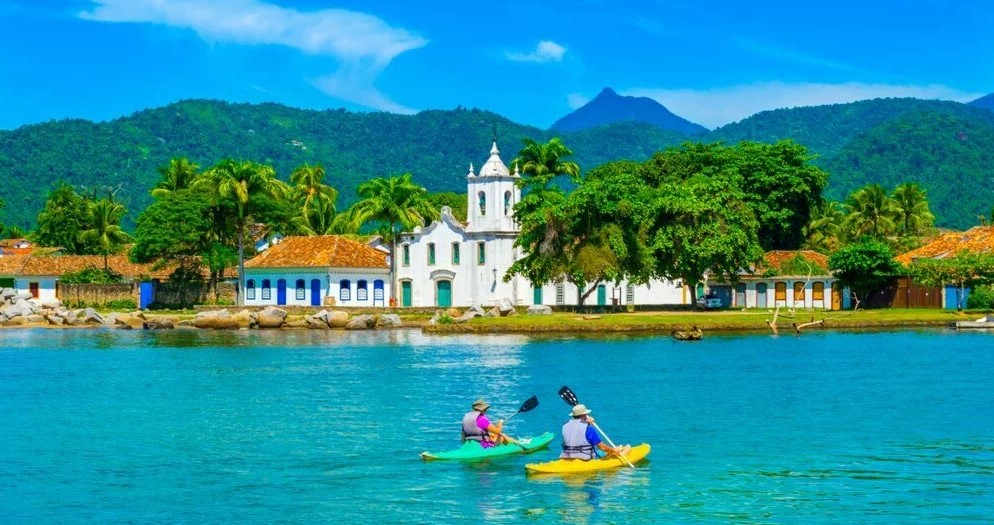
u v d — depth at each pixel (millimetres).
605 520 32594
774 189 149250
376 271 133875
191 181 168500
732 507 33656
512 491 35688
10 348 90500
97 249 184500
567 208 108000
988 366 69125
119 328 120688
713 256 115375
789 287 135500
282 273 134750
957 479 36594
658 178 148000
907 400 53781
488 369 68938
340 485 36781
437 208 183750
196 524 32531
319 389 59906
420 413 50938
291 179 173875
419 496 35312
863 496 34656
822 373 65438
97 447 43406
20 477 38250
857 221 185500
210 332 111625
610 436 44219
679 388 58594
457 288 129375
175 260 146500
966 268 119375
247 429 47062
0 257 157375
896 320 105938
